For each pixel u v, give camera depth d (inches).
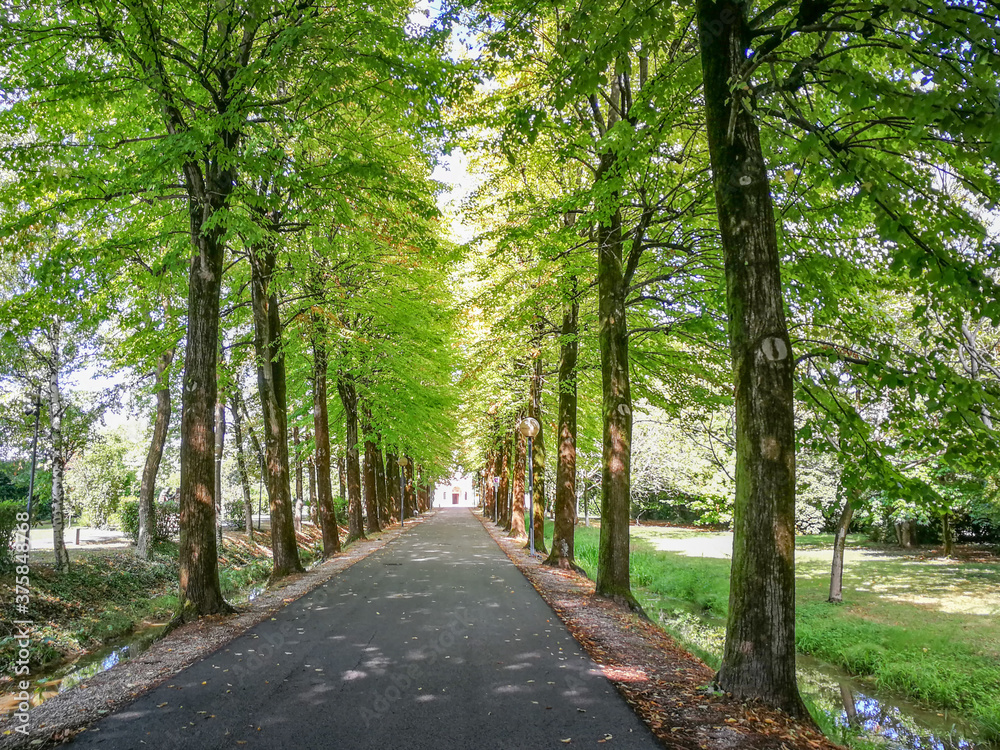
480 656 280.4
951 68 190.7
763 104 283.1
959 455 268.7
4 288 545.0
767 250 231.8
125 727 196.7
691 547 1195.3
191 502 388.5
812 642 475.2
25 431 620.1
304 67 353.4
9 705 292.8
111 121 449.1
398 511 1795.0
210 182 390.9
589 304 674.2
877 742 281.4
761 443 225.6
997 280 255.4
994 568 841.5
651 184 410.6
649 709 213.3
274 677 249.0
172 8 364.8
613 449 462.0
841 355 261.7
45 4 335.9
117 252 408.5
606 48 252.4
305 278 598.5
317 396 812.0
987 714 313.0
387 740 185.5
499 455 1622.8
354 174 405.1
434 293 773.3
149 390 733.9
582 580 561.0
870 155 252.2
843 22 246.8
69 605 491.2
